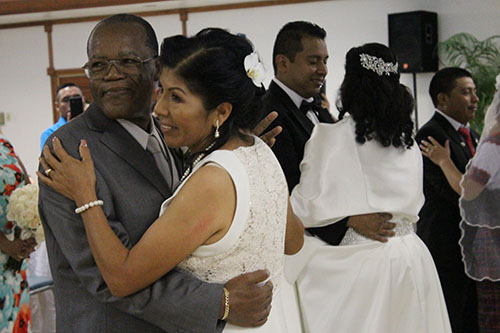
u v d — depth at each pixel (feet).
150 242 5.57
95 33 6.50
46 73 36.45
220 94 5.74
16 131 37.35
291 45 10.78
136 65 6.48
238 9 31.76
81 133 6.34
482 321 11.57
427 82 28.07
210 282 5.82
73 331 6.30
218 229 5.65
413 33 26.53
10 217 9.32
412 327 9.41
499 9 26.55
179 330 5.82
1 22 36.40
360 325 9.39
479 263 11.15
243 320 5.83
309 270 9.73
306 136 10.52
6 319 9.83
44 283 14.38
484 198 10.78
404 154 9.88
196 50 5.68
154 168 6.53
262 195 5.82
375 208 9.51
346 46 29.84
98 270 5.92
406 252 9.58
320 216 9.53
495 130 10.69
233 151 5.83
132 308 5.82
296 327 9.67
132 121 6.69
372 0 29.12
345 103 9.83
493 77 24.59
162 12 33.22
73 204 5.98
